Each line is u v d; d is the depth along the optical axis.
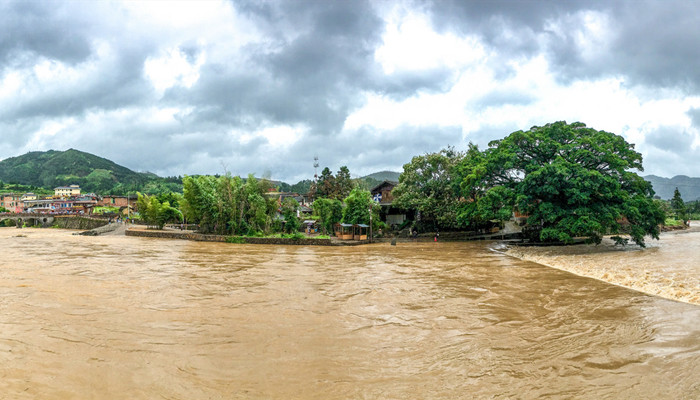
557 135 35.22
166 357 8.30
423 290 16.00
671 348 8.96
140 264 23.66
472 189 41.38
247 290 15.79
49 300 13.54
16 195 110.69
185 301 13.70
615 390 6.82
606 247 34.56
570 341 9.55
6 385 6.84
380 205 51.38
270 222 47.91
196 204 48.56
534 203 34.41
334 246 38.69
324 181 74.69
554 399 6.49
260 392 6.69
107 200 105.00
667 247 34.31
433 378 7.34
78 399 6.40
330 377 7.35
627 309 12.73
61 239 47.38
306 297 14.55
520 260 26.95
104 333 9.92
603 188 30.89
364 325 10.95
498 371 7.69
